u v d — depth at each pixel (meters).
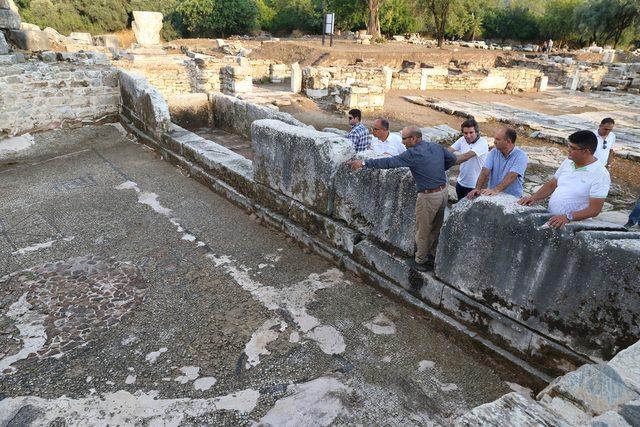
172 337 3.83
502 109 15.44
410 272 4.13
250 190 6.14
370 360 3.62
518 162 4.25
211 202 6.53
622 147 10.94
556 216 3.10
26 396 3.21
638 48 40.53
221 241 5.43
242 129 9.42
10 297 4.29
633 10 33.56
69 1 33.84
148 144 8.77
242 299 4.34
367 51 23.41
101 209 6.23
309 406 3.19
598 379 2.25
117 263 4.92
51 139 8.91
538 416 2.07
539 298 3.19
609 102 18.59
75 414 3.09
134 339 3.80
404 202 4.15
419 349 3.72
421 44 33.00
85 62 10.11
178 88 15.27
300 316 4.11
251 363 3.57
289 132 5.28
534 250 3.16
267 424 3.05
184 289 4.49
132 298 4.32
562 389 2.30
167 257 5.06
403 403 3.23
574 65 24.22
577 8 37.16
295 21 42.09
